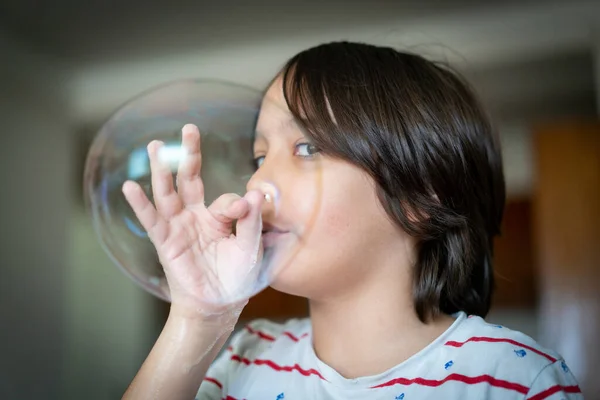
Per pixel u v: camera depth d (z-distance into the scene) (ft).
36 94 8.26
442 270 2.50
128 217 2.21
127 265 2.25
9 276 7.59
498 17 7.79
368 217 2.30
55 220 8.39
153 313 10.33
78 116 8.90
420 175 2.44
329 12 7.55
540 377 2.06
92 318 9.22
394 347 2.28
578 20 7.82
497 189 3.01
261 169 2.22
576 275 6.67
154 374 2.20
